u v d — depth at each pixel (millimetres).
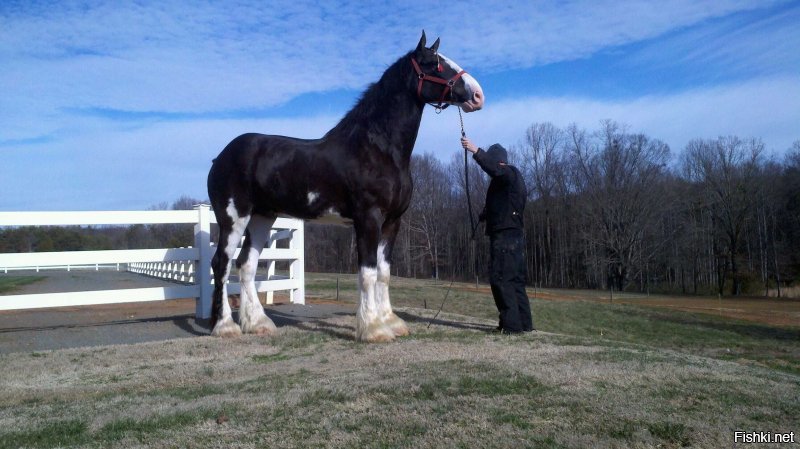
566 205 58750
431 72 6922
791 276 50000
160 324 8969
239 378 5520
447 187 61719
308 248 67500
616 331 18656
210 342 7273
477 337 7047
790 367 10508
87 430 3973
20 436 3875
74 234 49344
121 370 6043
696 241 53938
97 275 32531
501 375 4945
